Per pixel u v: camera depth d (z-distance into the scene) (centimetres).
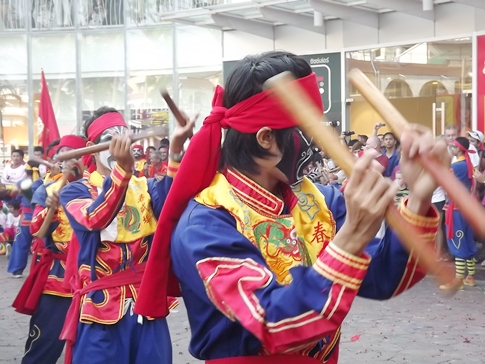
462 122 1186
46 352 522
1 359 620
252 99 199
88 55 1789
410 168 185
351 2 1207
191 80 1630
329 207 221
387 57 1265
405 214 186
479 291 873
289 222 207
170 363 391
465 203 151
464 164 877
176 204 209
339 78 1318
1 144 1881
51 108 677
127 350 382
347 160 161
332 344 213
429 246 170
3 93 1880
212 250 187
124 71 1738
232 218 199
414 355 606
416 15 1196
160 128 352
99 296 386
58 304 520
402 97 1255
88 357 380
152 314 218
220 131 207
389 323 720
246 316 174
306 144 206
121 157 353
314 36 1346
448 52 1195
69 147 530
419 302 815
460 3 1154
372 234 163
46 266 521
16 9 1852
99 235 387
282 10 1289
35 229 521
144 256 396
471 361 589
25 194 486
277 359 203
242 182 206
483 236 144
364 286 209
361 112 1302
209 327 208
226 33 1477
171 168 289
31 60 1845
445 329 693
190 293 211
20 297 522
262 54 208
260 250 202
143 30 1695
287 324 169
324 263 167
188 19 1395
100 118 420
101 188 404
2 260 1277
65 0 1806
